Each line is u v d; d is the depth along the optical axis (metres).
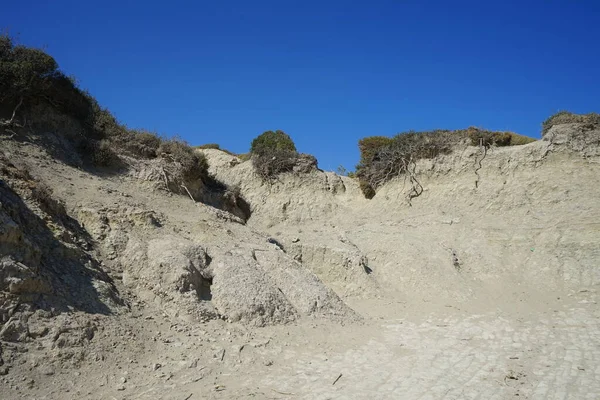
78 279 10.71
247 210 26.34
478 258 19.58
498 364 11.00
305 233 22.77
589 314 14.82
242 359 10.59
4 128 15.80
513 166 23.53
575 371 10.41
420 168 25.62
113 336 9.81
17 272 9.03
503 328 14.02
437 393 9.21
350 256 19.25
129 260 12.69
